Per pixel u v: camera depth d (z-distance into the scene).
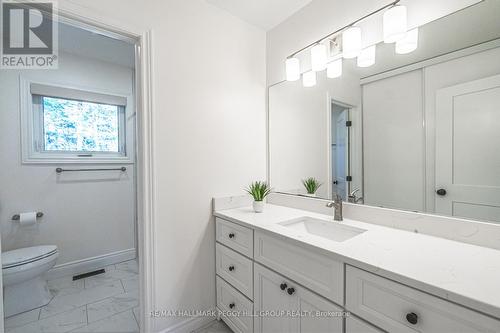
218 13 1.66
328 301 0.93
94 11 1.18
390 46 1.25
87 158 2.41
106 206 2.54
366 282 0.82
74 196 2.34
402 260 0.82
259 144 1.93
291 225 1.41
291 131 1.79
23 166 2.08
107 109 2.59
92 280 2.22
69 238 2.32
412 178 1.19
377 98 1.31
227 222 1.51
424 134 1.15
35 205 2.13
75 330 1.56
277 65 1.89
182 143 1.49
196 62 1.55
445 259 0.83
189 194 1.53
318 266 0.97
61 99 2.32
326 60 1.53
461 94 1.04
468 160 1.03
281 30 1.85
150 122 1.35
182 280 1.50
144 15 1.33
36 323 1.62
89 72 2.42
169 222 1.44
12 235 2.03
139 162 1.37
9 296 1.69
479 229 0.97
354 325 0.85
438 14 1.10
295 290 1.07
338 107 1.49
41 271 1.78
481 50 0.99
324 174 1.58
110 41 2.12
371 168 1.35
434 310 0.67
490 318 0.58
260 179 1.93
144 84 1.33
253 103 1.89
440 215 1.10
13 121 2.03
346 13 1.43
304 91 1.69
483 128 0.99
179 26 1.47
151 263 1.37
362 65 1.37
